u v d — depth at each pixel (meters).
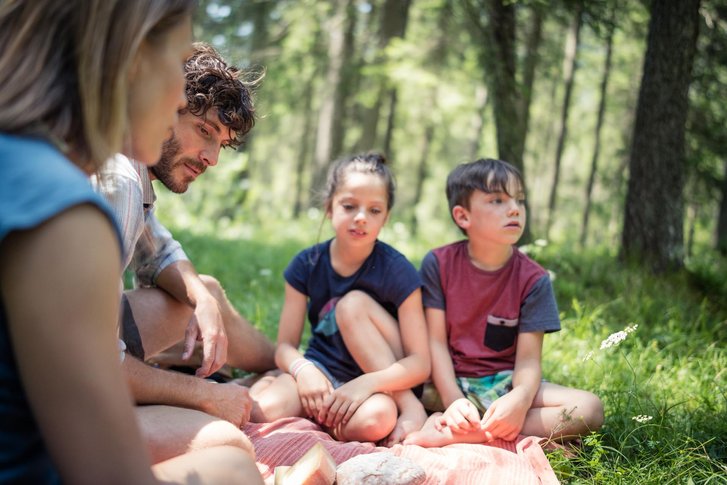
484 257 2.99
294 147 30.06
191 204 11.92
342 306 2.89
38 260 0.97
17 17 1.08
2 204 0.97
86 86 1.08
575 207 23.97
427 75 11.58
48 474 1.14
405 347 2.91
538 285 2.93
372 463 2.04
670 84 5.82
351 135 19.48
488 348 2.97
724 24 8.12
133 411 1.05
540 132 21.09
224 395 2.45
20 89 1.06
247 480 1.29
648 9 6.87
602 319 4.48
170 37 1.18
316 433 2.57
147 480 1.04
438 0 10.89
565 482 2.31
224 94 2.42
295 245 8.34
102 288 1.01
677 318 4.51
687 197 11.14
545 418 2.68
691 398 2.93
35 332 0.98
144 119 1.20
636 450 2.54
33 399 1.01
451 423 2.62
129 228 2.26
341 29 13.59
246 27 14.37
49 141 1.07
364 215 2.92
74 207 0.99
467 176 2.98
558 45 11.97
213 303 2.70
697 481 2.25
